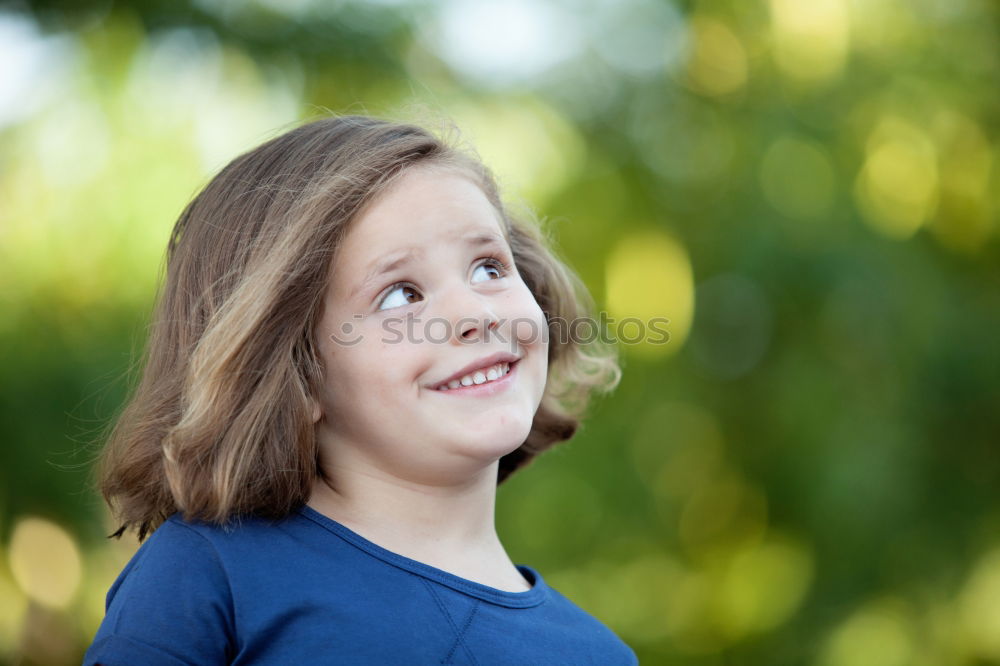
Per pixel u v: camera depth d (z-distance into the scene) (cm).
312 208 192
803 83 592
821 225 564
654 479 630
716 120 617
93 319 517
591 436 632
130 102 542
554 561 621
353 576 183
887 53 592
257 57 565
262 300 190
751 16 605
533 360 200
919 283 564
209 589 177
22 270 521
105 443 224
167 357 206
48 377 497
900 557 570
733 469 624
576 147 636
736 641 622
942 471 574
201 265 205
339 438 197
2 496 486
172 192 534
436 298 190
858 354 577
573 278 299
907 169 579
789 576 609
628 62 638
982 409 574
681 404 630
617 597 632
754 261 570
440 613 184
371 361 187
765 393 613
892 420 563
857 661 566
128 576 186
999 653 568
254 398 188
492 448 186
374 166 197
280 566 181
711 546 635
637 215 632
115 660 171
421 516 195
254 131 555
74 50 541
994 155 582
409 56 605
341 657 173
